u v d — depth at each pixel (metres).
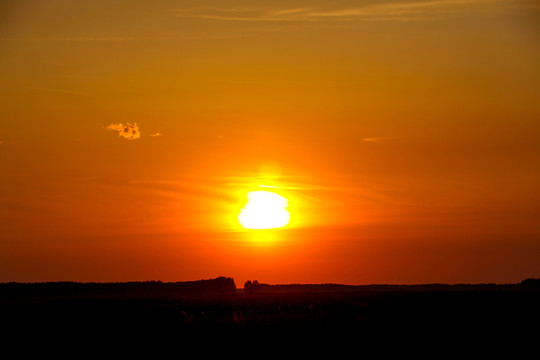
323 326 115.12
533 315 138.12
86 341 105.31
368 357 82.62
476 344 92.50
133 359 85.75
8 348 98.81
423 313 148.12
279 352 87.12
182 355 87.31
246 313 170.00
